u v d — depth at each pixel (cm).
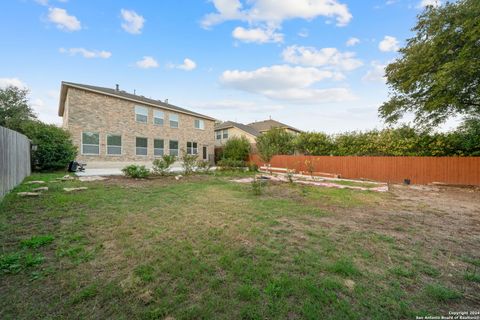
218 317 171
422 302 193
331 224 414
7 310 174
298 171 1631
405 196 738
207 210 494
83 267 241
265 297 194
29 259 250
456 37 816
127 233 344
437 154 1110
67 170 1248
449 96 877
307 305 184
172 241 318
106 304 183
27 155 963
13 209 454
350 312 177
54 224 379
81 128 1420
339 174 1404
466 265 262
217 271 238
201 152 2275
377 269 249
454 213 509
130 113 1683
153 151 1838
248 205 549
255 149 2152
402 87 1046
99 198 577
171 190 735
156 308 179
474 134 1020
